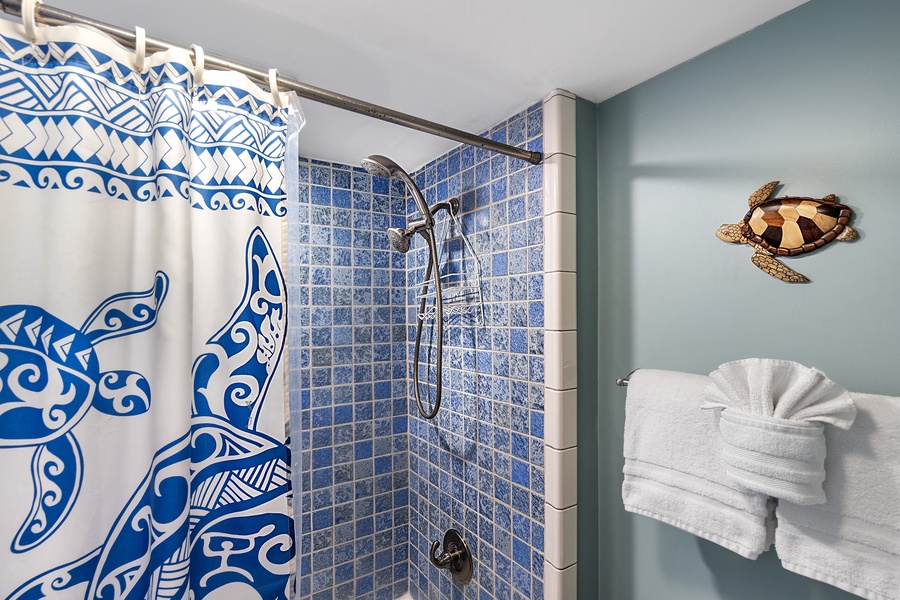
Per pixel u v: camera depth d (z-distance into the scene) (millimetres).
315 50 1038
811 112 855
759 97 933
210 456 717
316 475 1771
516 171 1359
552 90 1226
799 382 715
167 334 666
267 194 785
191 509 700
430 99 1285
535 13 897
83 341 614
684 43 1002
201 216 721
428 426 1833
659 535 1126
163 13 889
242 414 744
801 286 866
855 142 799
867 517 679
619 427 1225
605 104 1275
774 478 713
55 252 598
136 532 645
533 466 1304
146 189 661
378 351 1918
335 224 1827
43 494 589
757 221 920
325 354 1796
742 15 903
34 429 584
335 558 1813
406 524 1982
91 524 618
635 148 1189
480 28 950
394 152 1723
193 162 719
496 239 1446
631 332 1191
